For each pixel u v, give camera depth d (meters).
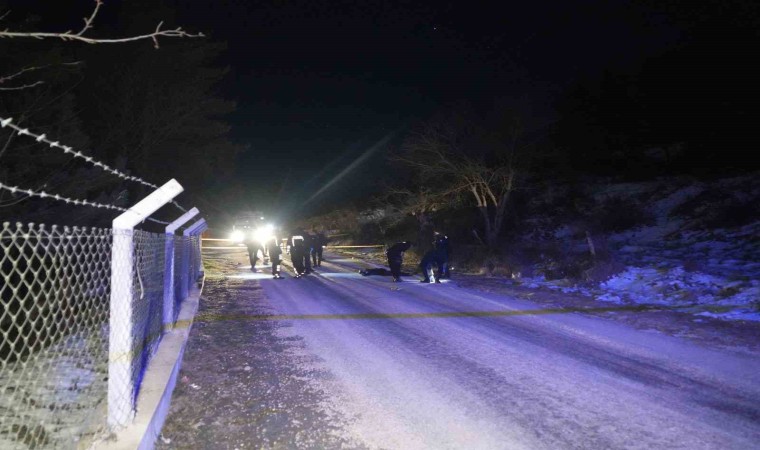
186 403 5.36
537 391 5.68
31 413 4.58
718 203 21.39
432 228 26.06
